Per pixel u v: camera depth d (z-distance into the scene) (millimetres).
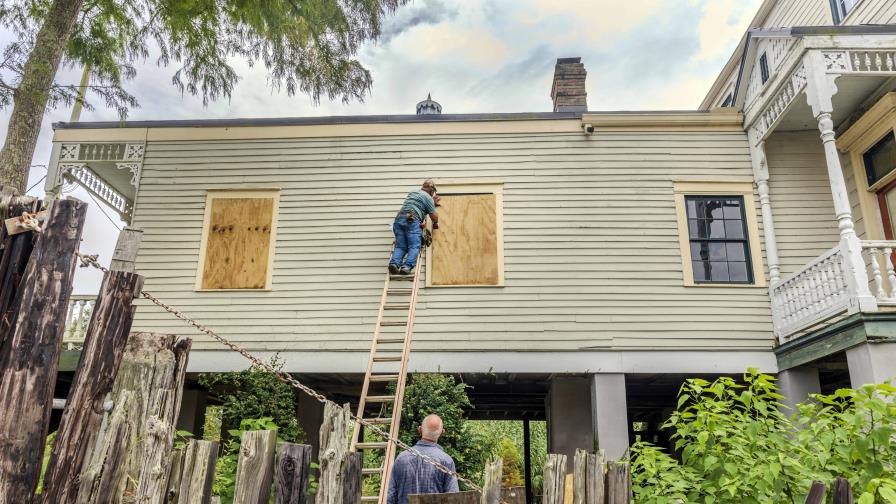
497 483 2527
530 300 8797
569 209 9164
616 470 2703
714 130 9484
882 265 8625
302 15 9047
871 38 7656
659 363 8516
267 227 9281
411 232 8281
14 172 7652
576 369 8516
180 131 9688
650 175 9289
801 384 8117
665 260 8938
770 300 8734
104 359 2357
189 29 9000
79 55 9039
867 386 3449
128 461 2418
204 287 9039
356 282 8977
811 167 9328
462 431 7785
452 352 8609
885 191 8758
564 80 11195
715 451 3555
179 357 2652
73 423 2254
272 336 8805
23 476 2154
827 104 7445
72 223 2410
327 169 9484
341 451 2473
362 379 9508
